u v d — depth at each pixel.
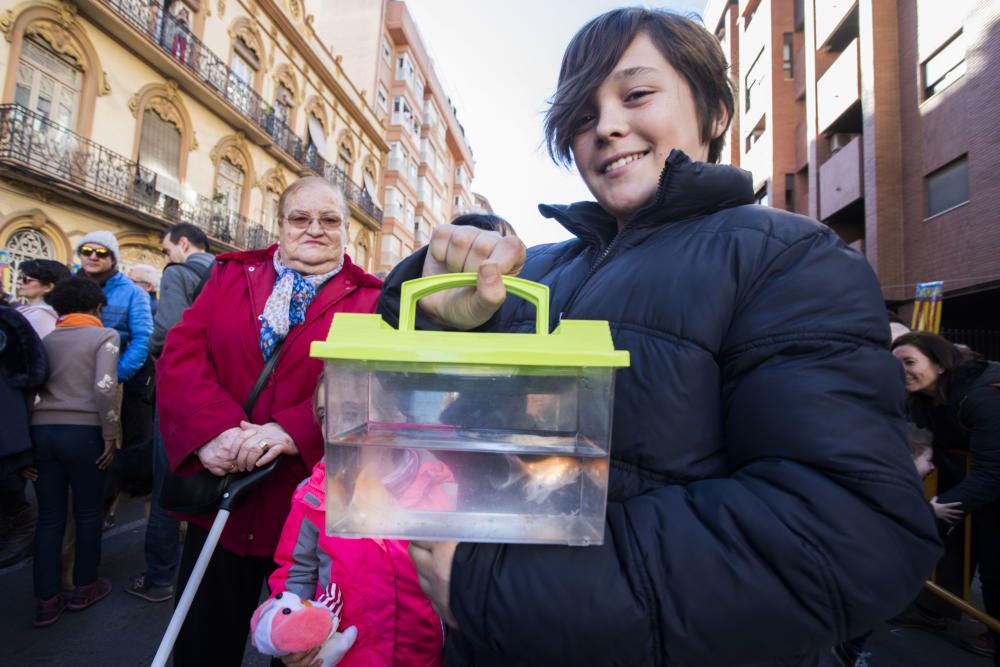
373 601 1.25
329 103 18.64
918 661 2.49
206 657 1.53
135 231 11.34
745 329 0.65
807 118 12.68
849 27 11.38
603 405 0.56
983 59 8.06
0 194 8.79
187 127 12.27
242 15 13.75
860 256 0.67
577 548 0.57
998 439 2.16
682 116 0.88
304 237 1.71
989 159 7.96
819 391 0.56
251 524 1.51
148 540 2.63
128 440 3.16
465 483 0.59
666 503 0.59
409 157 27.06
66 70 9.60
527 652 0.56
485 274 0.59
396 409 0.60
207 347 1.67
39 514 2.41
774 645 0.53
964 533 2.73
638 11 0.89
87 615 2.48
